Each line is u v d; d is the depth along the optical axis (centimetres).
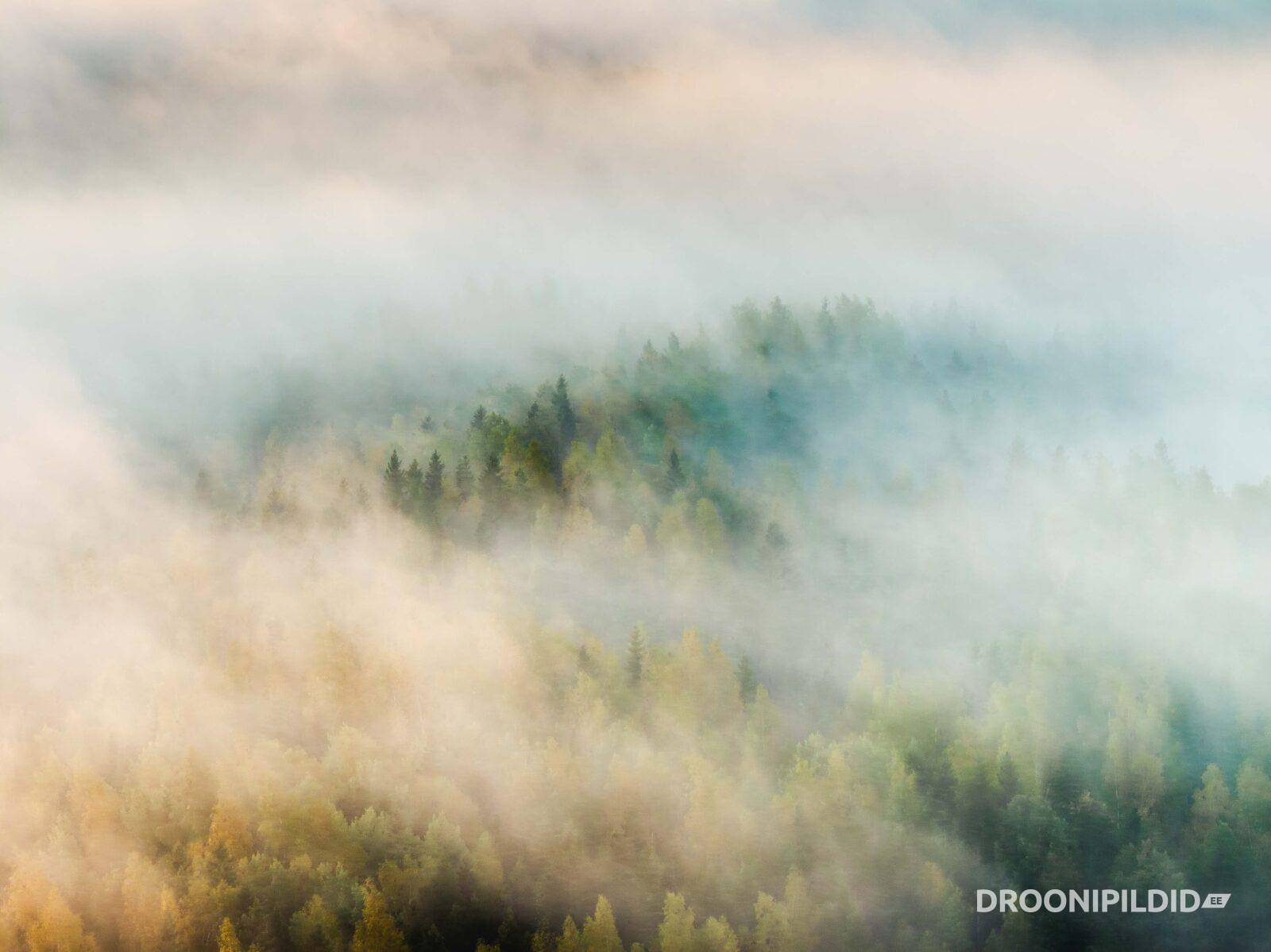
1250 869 8075
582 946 7256
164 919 7919
